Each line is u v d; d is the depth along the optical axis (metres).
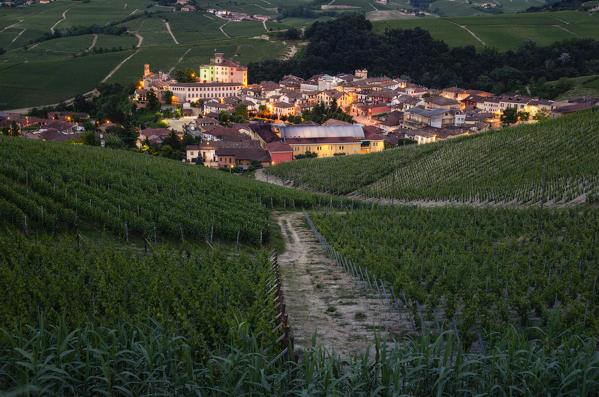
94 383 10.77
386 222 42.38
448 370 10.30
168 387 10.61
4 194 32.25
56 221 30.95
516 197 53.22
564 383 10.14
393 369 10.59
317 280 27.03
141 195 43.03
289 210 57.00
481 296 20.94
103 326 13.83
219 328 15.84
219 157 109.44
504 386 10.60
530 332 17.12
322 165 91.06
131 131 128.00
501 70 193.50
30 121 146.00
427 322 19.38
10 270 19.89
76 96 188.25
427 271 27.06
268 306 16.86
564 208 42.34
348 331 18.28
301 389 10.44
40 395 9.46
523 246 32.28
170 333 13.52
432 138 126.56
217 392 10.29
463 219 42.06
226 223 39.47
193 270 23.80
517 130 83.19
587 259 28.05
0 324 13.82
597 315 18.86
